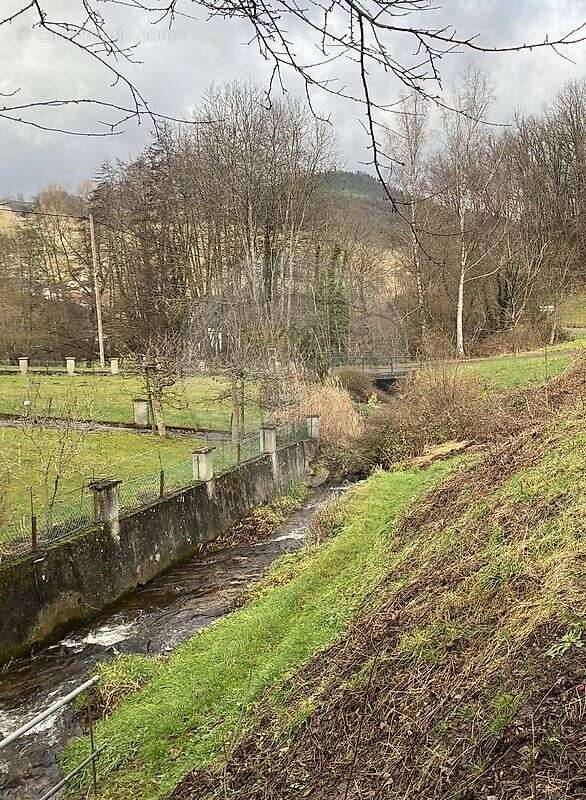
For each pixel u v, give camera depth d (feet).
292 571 39.75
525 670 13.44
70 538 42.52
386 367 120.37
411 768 13.48
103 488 45.44
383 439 74.84
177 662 31.19
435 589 22.26
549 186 159.02
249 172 101.09
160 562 50.52
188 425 86.22
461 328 118.11
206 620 40.29
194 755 22.43
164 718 25.81
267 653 28.30
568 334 123.03
